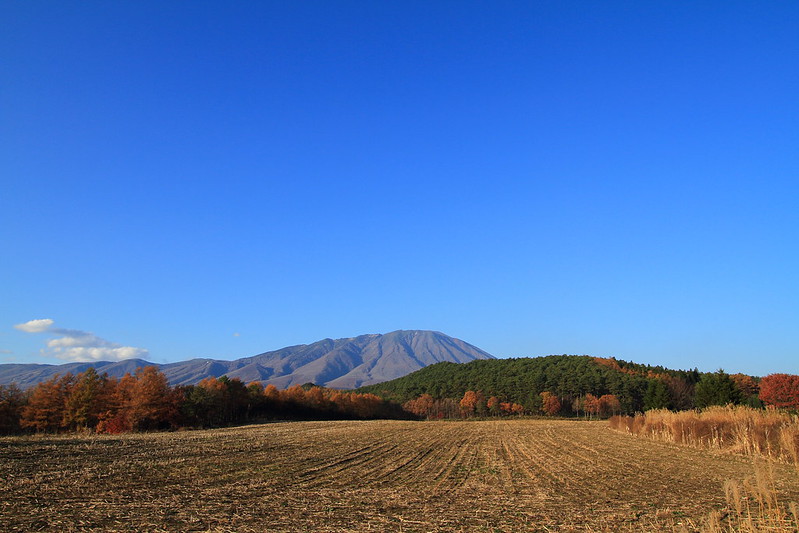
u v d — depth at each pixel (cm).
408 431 6638
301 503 1920
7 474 2319
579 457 3728
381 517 1705
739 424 3997
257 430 6656
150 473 2530
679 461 3441
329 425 8194
